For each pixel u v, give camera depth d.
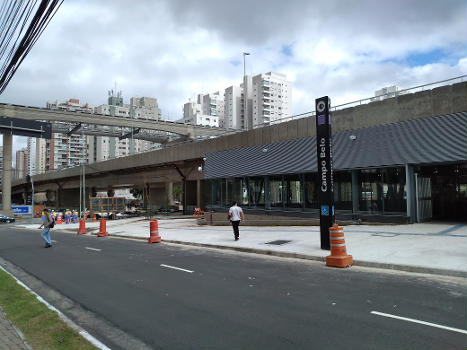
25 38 7.56
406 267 8.33
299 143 20.06
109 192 84.56
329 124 11.20
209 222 26.02
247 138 24.05
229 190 25.58
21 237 23.30
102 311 6.21
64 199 92.12
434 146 14.13
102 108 141.25
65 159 146.00
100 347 4.57
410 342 4.39
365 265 9.07
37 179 91.12
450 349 4.16
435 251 9.48
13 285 8.23
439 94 14.14
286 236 15.05
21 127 32.00
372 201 16.30
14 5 7.43
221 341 4.64
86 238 21.03
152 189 72.69
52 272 10.11
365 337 4.59
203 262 10.80
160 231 22.31
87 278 9.02
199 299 6.66
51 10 6.73
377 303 6.01
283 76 126.44
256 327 5.10
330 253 10.38
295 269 9.18
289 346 4.39
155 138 77.06
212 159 27.33
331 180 11.12
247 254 12.05
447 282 7.18
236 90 131.25
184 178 45.94
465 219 16.33
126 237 20.41
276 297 6.60
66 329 5.18
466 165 16.66
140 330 5.21
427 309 5.60
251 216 23.02
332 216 11.10
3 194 58.00
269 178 22.16
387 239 11.84
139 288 7.71
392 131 15.55
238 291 7.15
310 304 6.10
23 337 4.88
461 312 5.41
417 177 15.53
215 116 136.50
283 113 125.31
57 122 67.50
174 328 5.21
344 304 6.02
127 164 51.69
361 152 16.66
